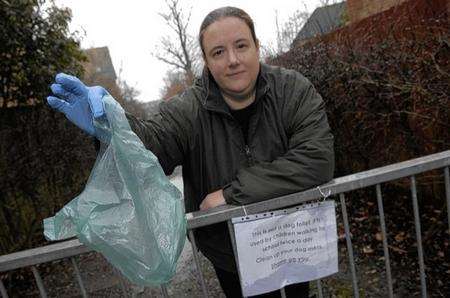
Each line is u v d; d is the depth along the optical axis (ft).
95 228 4.15
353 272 5.37
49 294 13.96
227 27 4.98
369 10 19.12
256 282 4.93
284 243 4.94
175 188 4.50
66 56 17.39
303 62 17.38
